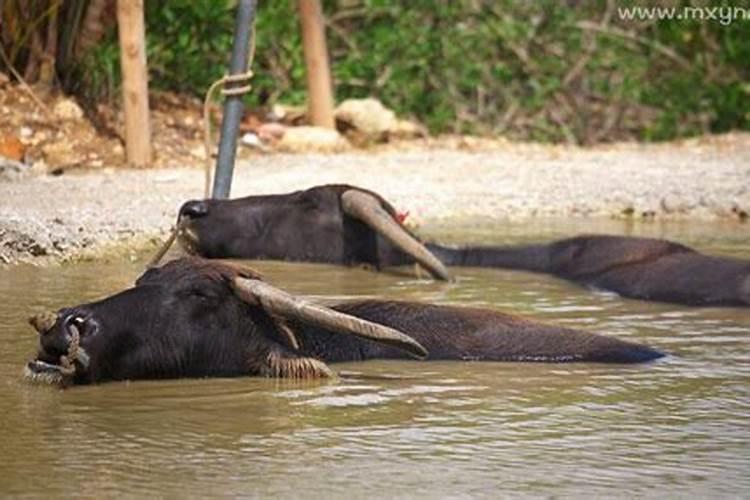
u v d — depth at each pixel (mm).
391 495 9672
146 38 27203
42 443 10828
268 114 28125
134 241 18656
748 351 14008
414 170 24969
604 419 11570
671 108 32375
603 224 21938
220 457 10508
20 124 24297
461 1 32094
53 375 12453
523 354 13641
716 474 10164
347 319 12656
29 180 22328
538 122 31328
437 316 13938
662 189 23828
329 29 31250
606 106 32281
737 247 19906
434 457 10516
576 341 13742
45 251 17875
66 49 25547
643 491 9789
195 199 20516
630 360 13562
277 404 11977
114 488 9820
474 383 12727
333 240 18562
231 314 12875
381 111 28172
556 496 9680
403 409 11844
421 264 17797
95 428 11227
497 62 31922
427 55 30875
